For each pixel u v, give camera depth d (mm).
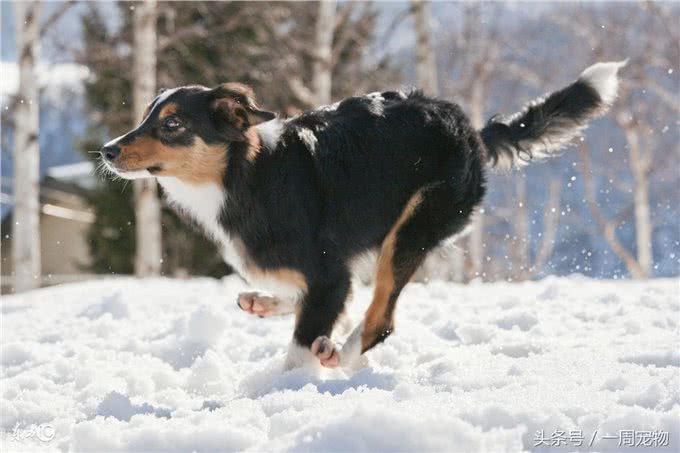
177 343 6746
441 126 6469
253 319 7977
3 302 10680
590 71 7637
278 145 5969
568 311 7641
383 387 5031
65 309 9328
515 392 4484
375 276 6383
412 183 6328
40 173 30766
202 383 5707
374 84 23297
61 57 18266
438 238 6508
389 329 6301
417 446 3639
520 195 36375
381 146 6223
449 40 27094
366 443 3678
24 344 6695
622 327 6770
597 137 33812
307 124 6172
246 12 20516
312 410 4254
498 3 28031
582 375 4867
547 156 7750
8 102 17203
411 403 4297
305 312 6000
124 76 19875
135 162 5832
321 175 6016
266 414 4512
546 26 29938
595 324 6977
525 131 7582
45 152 34906
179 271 26984
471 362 5539
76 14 19938
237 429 4062
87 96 22391
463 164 6539
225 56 21906
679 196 34969
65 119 23266
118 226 26484
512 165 7684
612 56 28109
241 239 6008
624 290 9039
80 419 4816
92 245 27109
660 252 38375
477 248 24094
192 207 6148
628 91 28203
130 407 4855
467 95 25516
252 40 22172
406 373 5289
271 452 3719
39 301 10617
